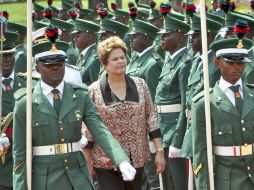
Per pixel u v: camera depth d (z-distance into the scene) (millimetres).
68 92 12391
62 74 12312
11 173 14703
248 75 15219
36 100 12234
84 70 21453
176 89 17266
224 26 17500
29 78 12016
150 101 13969
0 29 13031
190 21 18703
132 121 13695
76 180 12234
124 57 13602
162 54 20531
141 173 13867
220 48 12312
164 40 17703
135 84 13883
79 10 29031
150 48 18891
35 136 12195
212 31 17281
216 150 12391
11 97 15156
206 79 12117
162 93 17438
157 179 18078
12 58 15141
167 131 17312
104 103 13664
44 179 12156
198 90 15320
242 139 12242
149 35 18891
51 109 12227
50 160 12188
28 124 11984
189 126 15430
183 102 16750
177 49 17562
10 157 14641
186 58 17078
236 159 12242
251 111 12289
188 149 14945
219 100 12305
